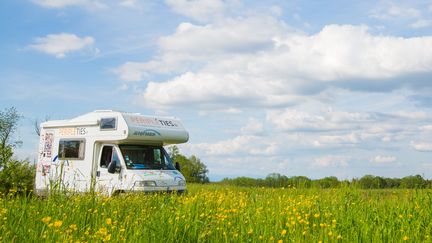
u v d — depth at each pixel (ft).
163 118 57.36
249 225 25.12
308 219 28.19
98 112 56.34
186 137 58.03
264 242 22.44
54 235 22.07
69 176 56.34
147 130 53.88
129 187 50.14
